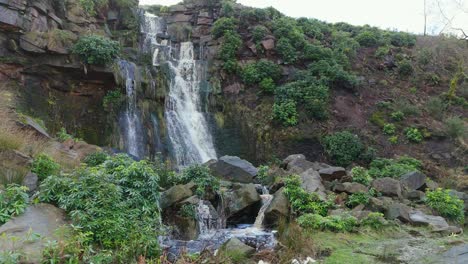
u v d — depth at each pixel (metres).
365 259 6.75
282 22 22.48
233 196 10.32
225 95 20.22
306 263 6.58
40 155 8.61
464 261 6.29
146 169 8.05
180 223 8.71
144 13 21.86
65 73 15.03
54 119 14.45
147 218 7.23
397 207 9.69
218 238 8.48
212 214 9.63
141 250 6.29
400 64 23.56
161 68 18.95
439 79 23.66
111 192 6.96
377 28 27.56
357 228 8.65
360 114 20.05
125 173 7.79
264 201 10.52
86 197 6.79
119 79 15.95
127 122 16.20
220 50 20.95
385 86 22.33
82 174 7.27
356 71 22.66
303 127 18.59
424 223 9.21
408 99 21.61
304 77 20.17
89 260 5.50
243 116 19.61
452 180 16.19
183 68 19.95
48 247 5.31
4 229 5.75
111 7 19.59
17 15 13.67
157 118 17.52
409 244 7.66
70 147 11.55
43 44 14.31
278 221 8.98
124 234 6.45
